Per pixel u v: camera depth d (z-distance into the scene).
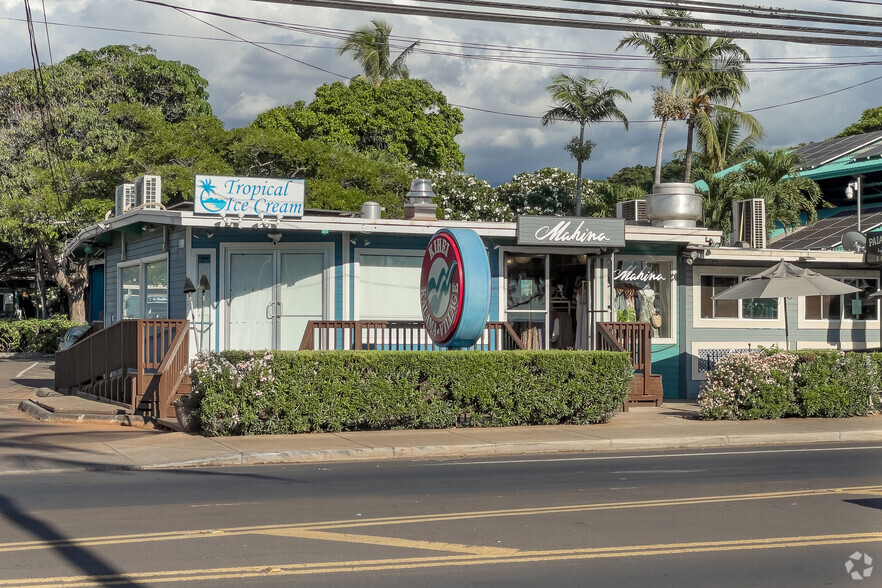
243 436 15.08
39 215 43.19
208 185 18.03
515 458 13.64
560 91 43.03
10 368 35.62
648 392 20.53
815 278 19.83
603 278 21.62
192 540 7.79
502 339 19.52
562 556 7.29
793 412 18.33
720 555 7.36
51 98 46.59
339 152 43.88
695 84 39.81
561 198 49.81
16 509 9.24
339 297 19.72
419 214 20.47
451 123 56.78
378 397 15.76
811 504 9.51
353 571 6.81
